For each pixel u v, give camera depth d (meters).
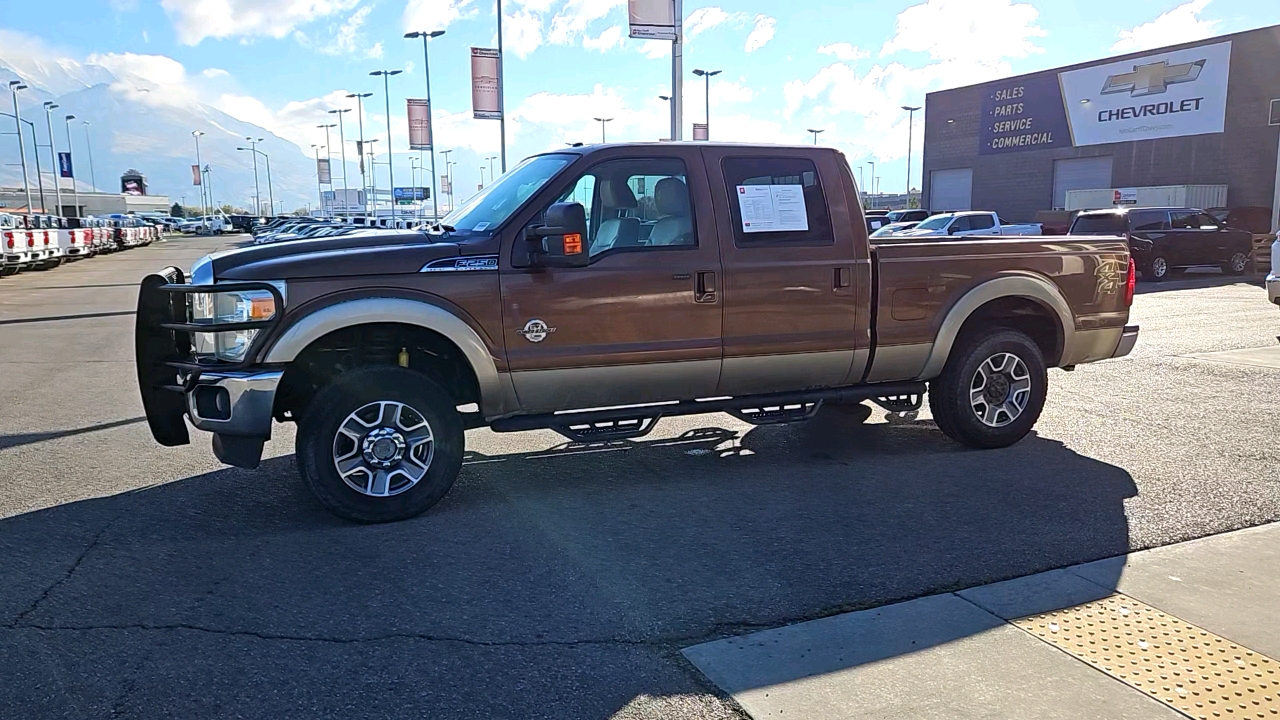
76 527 5.12
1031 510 5.30
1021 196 39.94
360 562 4.60
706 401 5.92
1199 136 32.84
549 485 5.93
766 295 5.79
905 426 7.47
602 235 5.60
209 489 5.85
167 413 5.44
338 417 5.02
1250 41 30.97
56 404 8.62
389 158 60.62
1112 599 4.09
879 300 6.09
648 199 5.66
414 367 5.60
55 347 12.62
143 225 64.56
